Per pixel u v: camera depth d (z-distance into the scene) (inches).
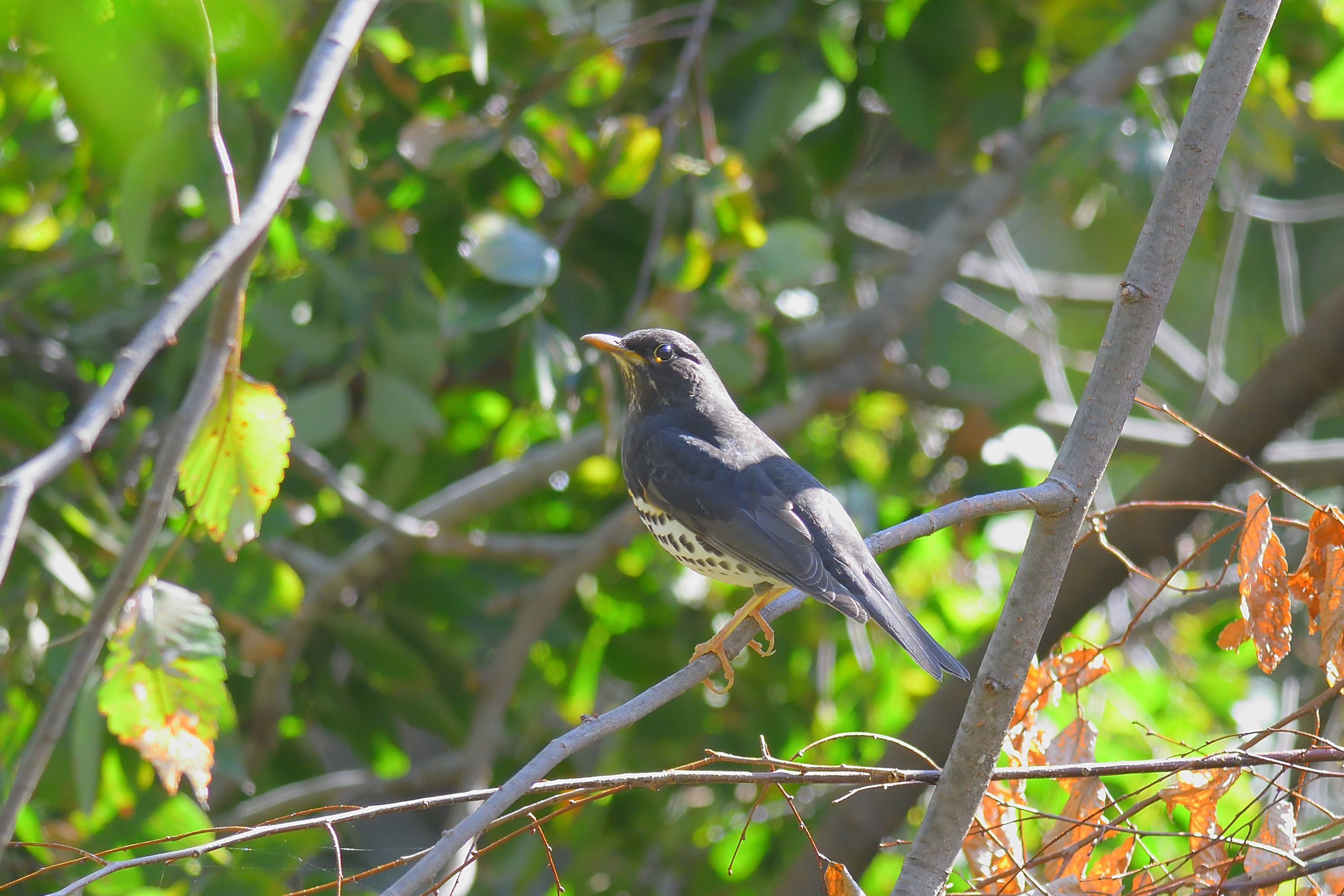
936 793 221.6
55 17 312.7
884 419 609.0
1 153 490.0
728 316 432.8
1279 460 519.2
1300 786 239.9
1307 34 507.5
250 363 440.1
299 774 500.4
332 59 214.5
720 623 516.4
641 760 509.7
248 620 442.3
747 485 337.7
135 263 324.2
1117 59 475.8
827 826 472.7
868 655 512.1
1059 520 213.9
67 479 403.2
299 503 473.7
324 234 493.0
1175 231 213.3
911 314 517.0
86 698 332.2
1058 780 237.5
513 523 568.4
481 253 378.6
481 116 426.3
